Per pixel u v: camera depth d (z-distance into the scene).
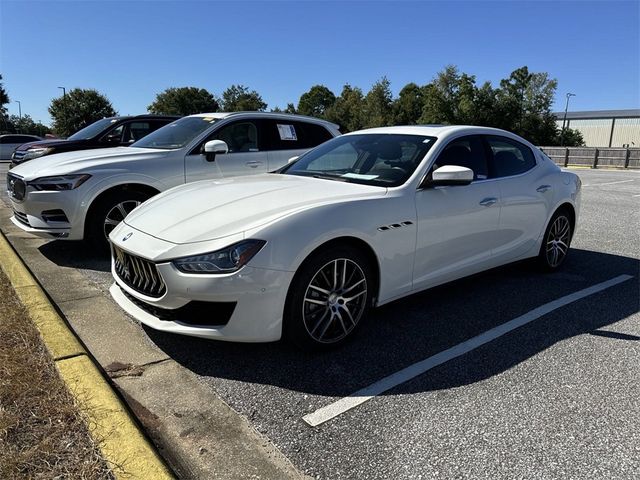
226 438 2.46
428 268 3.82
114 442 2.24
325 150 4.60
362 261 3.36
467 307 4.25
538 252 5.05
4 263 4.71
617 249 6.46
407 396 2.86
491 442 2.45
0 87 58.31
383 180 3.77
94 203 5.22
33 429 2.33
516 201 4.54
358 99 78.88
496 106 66.44
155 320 3.08
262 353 3.33
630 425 2.60
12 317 3.50
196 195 3.65
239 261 2.85
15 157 11.12
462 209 3.98
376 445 2.42
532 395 2.88
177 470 2.23
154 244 3.07
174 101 88.38
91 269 5.06
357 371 3.13
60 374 2.78
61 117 58.38
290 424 2.58
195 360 3.22
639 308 4.29
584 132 81.44
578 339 3.64
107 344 3.41
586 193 12.69
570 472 2.24
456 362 3.27
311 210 3.12
